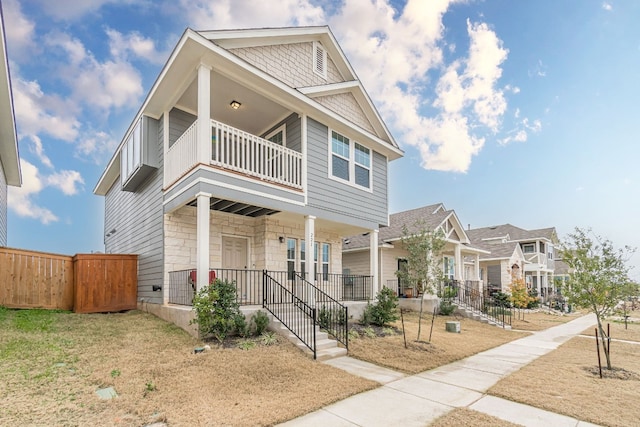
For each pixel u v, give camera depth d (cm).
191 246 929
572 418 436
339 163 1108
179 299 859
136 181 1053
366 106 1226
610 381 595
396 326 1041
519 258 2556
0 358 516
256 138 874
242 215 1040
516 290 1731
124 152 1138
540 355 826
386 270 1691
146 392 461
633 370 677
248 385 510
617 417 437
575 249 732
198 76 772
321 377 566
